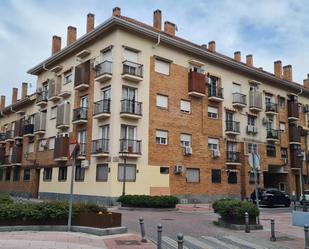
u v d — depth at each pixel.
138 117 24.58
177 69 27.95
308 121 40.47
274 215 20.23
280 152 35.69
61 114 28.84
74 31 32.16
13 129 40.12
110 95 24.70
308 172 37.81
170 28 30.23
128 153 23.73
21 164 36.41
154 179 25.12
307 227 9.62
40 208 12.09
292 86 37.81
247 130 32.19
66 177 28.03
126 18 27.38
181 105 27.77
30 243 9.73
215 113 30.19
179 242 7.42
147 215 17.38
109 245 9.88
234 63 31.39
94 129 25.55
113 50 24.95
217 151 29.31
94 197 24.38
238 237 11.99
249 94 33.28
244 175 31.30
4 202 13.20
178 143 27.03
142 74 25.55
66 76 30.36
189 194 27.02
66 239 10.50
